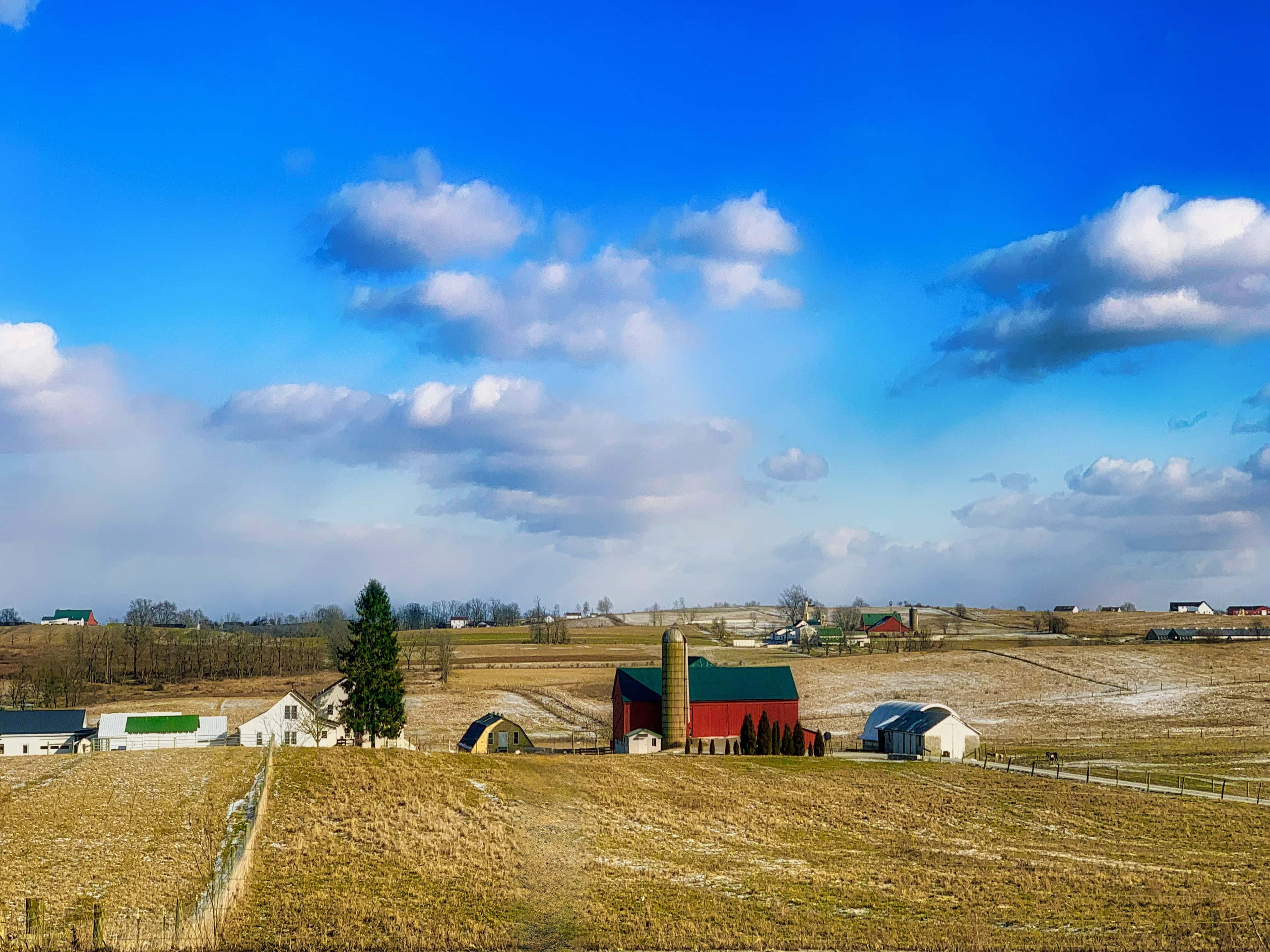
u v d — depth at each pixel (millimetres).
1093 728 144500
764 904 52969
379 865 56000
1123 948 46500
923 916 51812
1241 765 111312
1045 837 75312
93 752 93250
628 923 47438
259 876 52156
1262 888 59375
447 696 174375
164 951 38688
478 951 42156
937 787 94750
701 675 130375
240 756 88875
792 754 115750
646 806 79625
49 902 45625
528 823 70625
